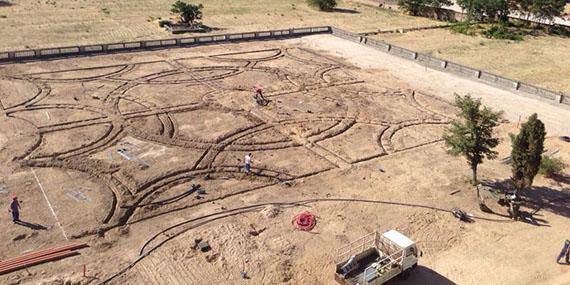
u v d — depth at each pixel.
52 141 36.72
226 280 24.08
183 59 57.94
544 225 29.70
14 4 78.38
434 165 36.53
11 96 44.59
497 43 72.19
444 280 24.80
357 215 29.95
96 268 24.44
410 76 56.16
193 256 25.58
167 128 39.88
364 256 24.83
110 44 58.41
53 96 45.19
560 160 36.62
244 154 36.62
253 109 44.66
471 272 25.45
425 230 28.77
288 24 78.19
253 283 23.98
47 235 26.56
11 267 23.98
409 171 35.50
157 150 36.28
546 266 26.05
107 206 29.31
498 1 79.50
